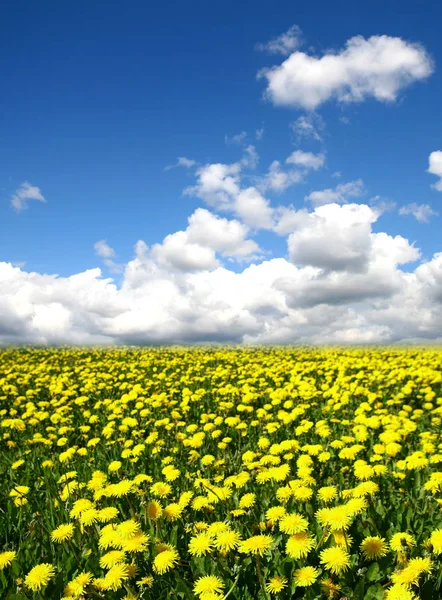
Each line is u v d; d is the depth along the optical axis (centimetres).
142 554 302
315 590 270
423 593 262
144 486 410
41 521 397
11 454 629
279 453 521
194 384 1150
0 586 301
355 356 1884
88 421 811
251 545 264
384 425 632
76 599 256
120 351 2305
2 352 2130
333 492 339
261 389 1021
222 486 461
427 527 346
